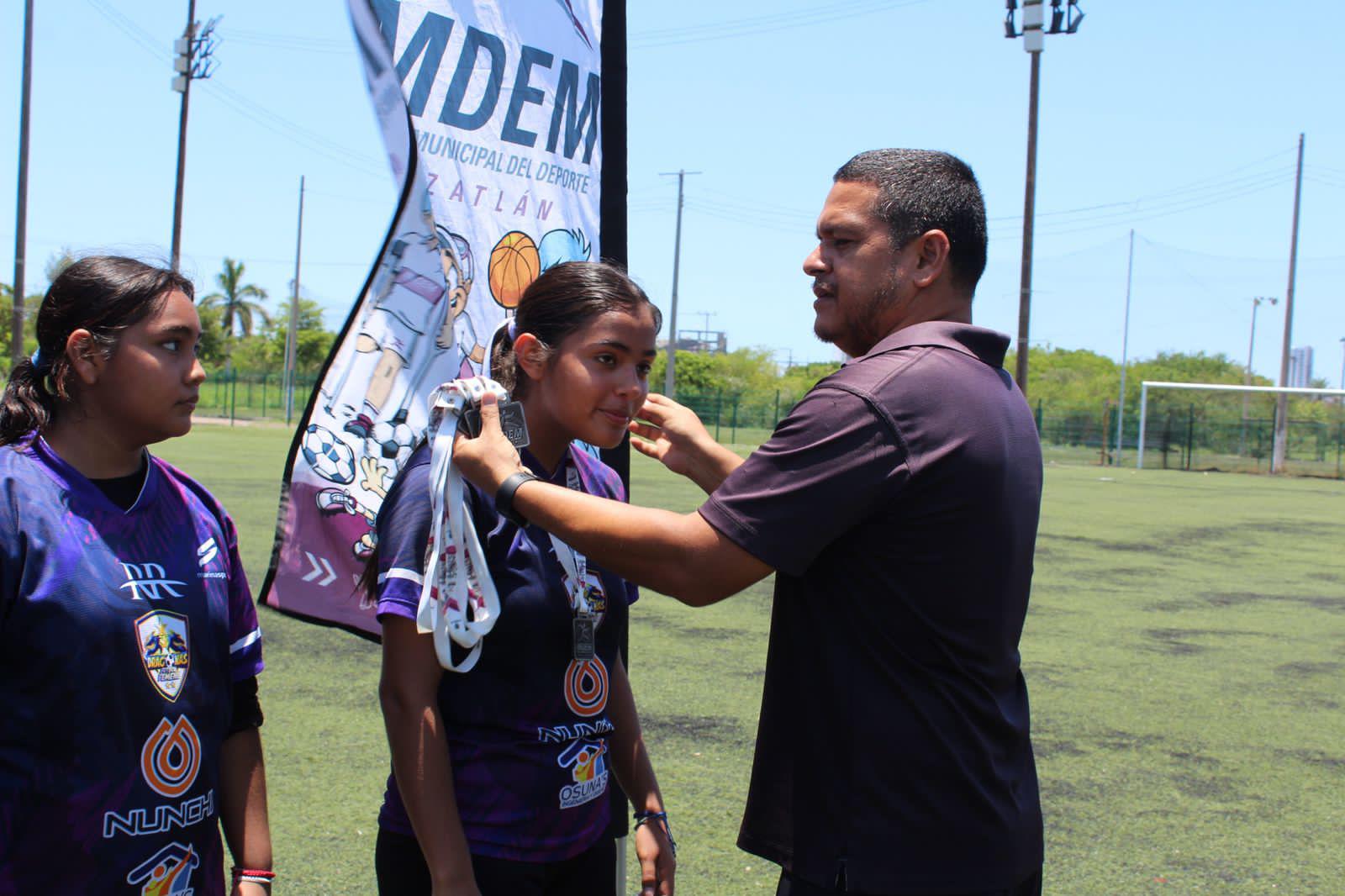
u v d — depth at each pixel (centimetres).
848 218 189
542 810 181
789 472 170
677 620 714
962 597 173
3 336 3325
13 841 152
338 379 217
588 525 169
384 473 222
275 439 2539
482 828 179
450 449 173
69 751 154
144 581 163
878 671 174
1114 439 3956
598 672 192
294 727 446
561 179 259
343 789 381
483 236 238
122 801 157
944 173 188
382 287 221
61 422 166
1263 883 343
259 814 187
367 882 311
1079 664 636
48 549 155
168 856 163
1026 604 187
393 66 220
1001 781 179
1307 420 3922
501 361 195
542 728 183
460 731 181
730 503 170
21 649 153
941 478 170
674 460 221
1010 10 2164
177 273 170
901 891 171
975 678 177
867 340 195
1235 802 414
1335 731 513
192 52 2519
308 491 214
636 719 215
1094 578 976
